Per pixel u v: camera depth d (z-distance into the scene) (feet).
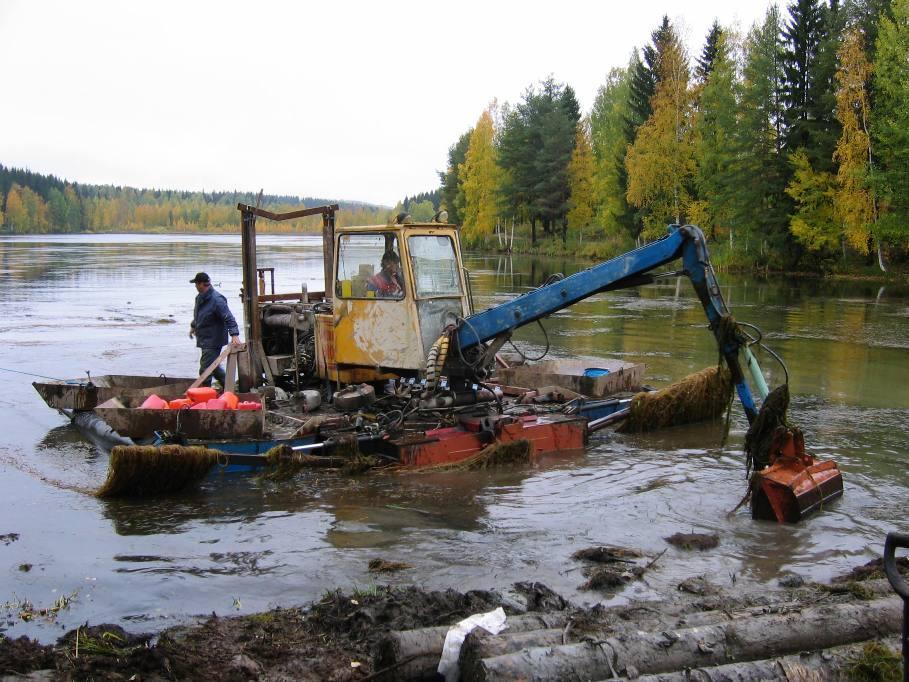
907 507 23.08
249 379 33.22
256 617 16.12
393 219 29.99
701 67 176.24
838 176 117.91
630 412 32.24
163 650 14.32
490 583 17.99
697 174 153.38
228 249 249.96
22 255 193.47
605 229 179.73
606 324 67.26
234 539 20.80
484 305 76.54
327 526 21.77
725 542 20.54
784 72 133.49
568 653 13.07
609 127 201.16
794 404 36.60
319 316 32.09
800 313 73.72
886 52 113.09
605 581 17.71
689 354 50.49
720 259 139.74
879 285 106.73
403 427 28.02
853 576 17.95
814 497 22.43
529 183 208.54
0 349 52.95
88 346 54.60
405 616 15.69
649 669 13.17
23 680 13.47
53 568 18.84
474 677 12.89
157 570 18.78
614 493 24.57
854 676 13.12
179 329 63.41
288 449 25.96
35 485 25.45
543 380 34.94
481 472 26.71
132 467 23.59
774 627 14.21
